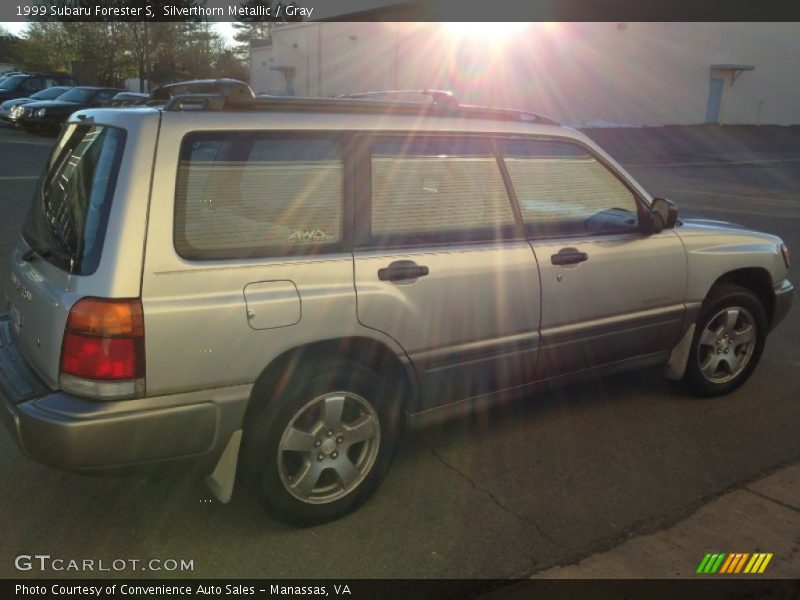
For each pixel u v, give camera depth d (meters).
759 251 4.68
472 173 3.64
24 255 3.32
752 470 3.81
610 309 4.07
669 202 4.16
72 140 3.41
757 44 33.19
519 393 3.89
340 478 3.26
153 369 2.76
